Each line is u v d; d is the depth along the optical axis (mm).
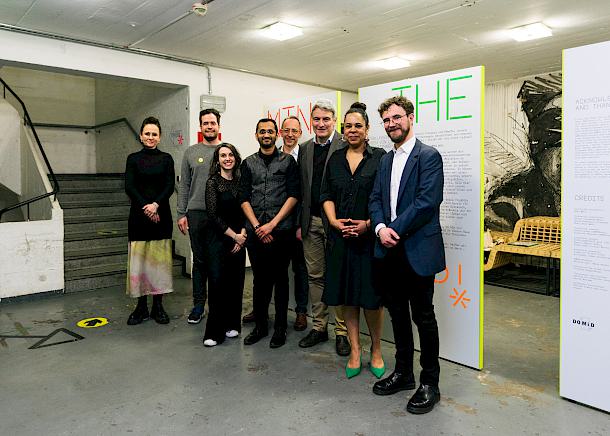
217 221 3252
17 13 3924
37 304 4520
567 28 4523
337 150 2889
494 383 2754
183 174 3967
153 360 3143
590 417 2348
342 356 3189
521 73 6406
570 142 2398
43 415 2418
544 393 2621
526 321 4012
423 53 5430
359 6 3893
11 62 4379
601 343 2365
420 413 2395
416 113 3137
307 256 3361
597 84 2291
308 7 3918
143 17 4078
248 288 5156
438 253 2389
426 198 2314
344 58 5605
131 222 3801
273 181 3281
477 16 4168
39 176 5543
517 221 6273
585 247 2385
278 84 6672
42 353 3283
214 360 3129
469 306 2941
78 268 5258
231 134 6098
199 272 3967
